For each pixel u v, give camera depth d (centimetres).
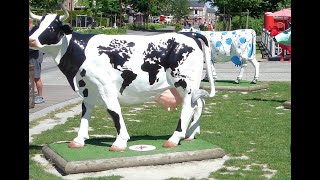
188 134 730
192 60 689
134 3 6706
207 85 1424
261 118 988
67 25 647
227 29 3588
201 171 623
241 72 1477
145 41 679
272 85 1526
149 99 698
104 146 688
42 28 636
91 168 608
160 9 8250
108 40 670
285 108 1112
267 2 3847
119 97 679
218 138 802
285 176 593
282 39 1138
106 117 1003
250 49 1448
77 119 965
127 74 665
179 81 686
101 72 657
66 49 655
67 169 597
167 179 584
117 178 580
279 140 793
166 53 679
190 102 695
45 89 1363
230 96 1308
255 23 4444
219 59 1485
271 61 2420
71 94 1280
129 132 838
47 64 2127
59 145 695
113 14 5984
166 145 685
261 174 607
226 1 3456
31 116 970
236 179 584
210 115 1023
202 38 710
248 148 742
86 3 6344
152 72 675
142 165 635
